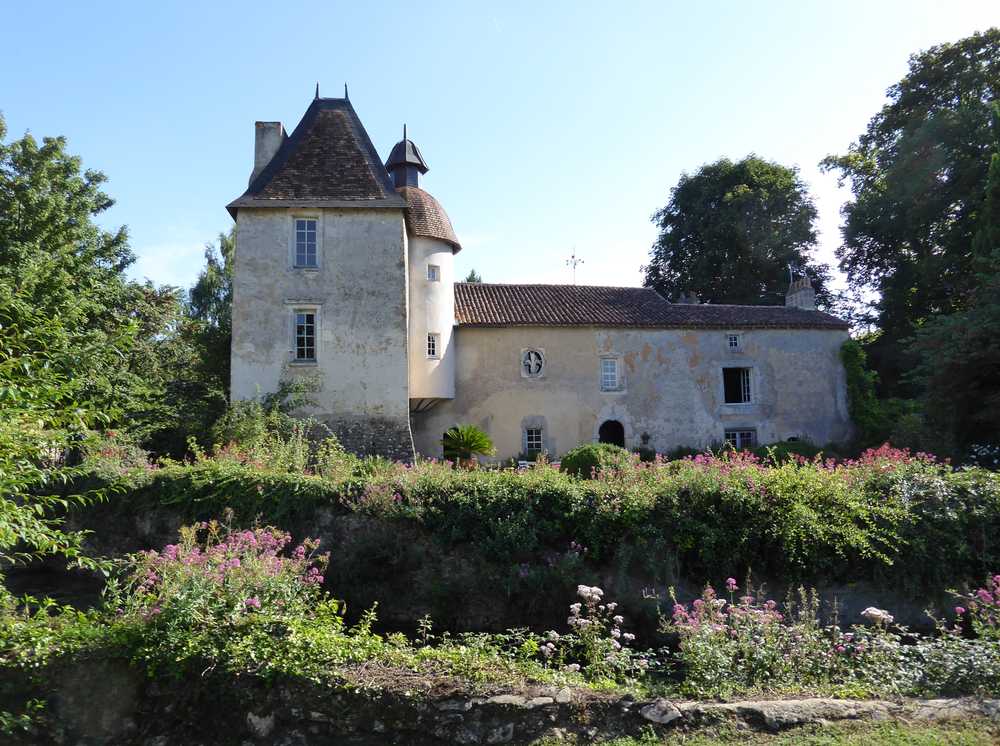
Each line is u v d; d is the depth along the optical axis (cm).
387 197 2114
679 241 4109
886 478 1076
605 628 802
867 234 3195
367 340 2053
